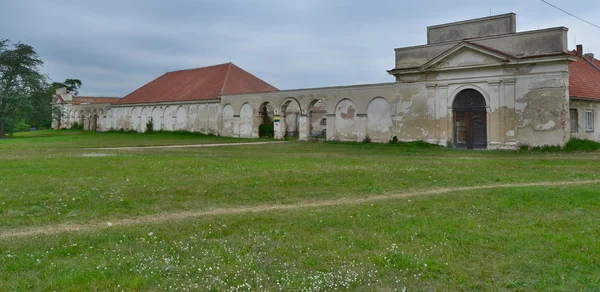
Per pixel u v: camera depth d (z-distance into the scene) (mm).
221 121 50531
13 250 7035
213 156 23297
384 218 9336
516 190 12180
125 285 5613
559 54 26594
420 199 11344
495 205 10414
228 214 9969
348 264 6512
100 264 6348
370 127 37156
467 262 6598
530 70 28188
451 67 31562
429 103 33031
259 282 5836
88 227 8930
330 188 13227
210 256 6824
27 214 9836
